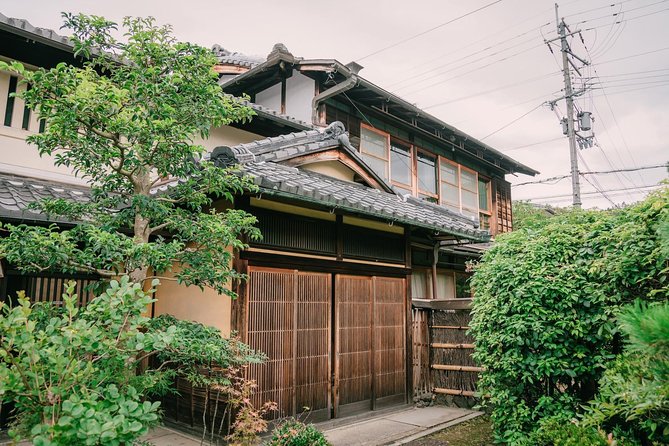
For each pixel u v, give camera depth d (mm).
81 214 4703
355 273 7836
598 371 5578
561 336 5711
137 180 4816
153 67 4344
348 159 8367
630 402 3752
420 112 13602
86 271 4484
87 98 3803
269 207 6551
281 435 5270
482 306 6441
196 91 4488
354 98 12570
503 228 18594
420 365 9086
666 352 3002
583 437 4188
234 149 6555
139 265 4168
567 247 5863
